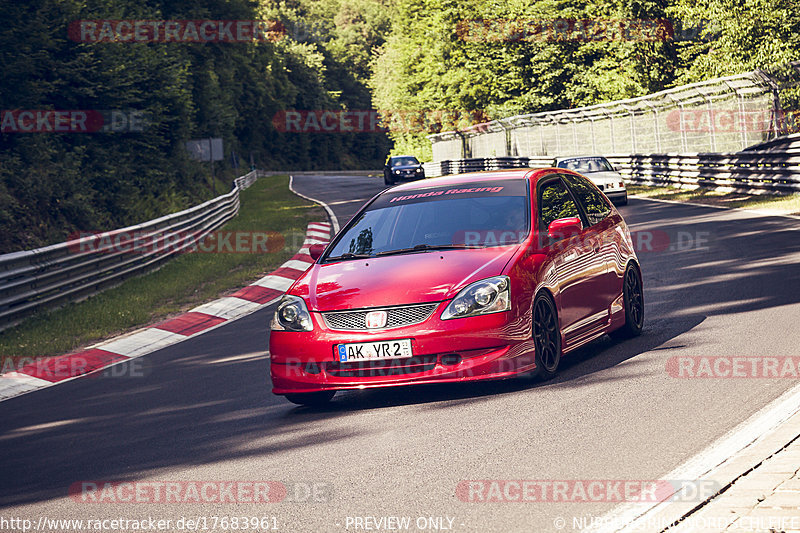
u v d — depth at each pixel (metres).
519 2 158.38
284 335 17.41
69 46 68.88
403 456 13.43
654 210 58.28
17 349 28.47
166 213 79.81
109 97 71.69
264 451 14.73
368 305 16.81
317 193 124.19
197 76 122.81
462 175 21.42
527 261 17.61
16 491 13.96
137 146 82.62
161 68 84.56
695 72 102.56
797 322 20.61
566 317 18.52
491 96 170.00
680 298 26.02
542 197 19.78
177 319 33.66
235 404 18.84
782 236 37.81
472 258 17.55
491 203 19.50
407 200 20.48
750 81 67.56
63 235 56.41
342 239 19.94
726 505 9.61
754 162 61.72
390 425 15.48
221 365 23.75
